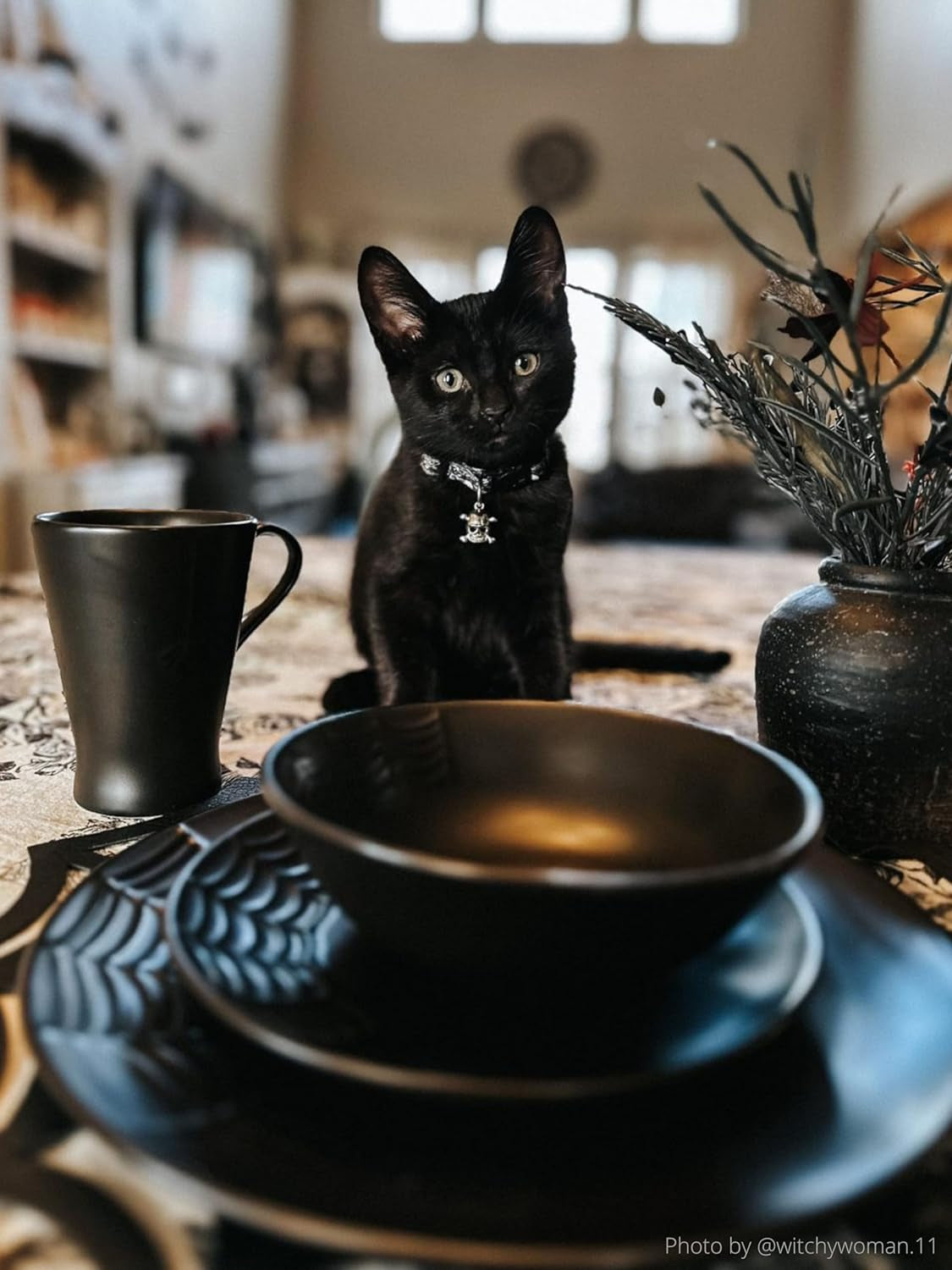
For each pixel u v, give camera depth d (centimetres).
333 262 659
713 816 38
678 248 630
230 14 520
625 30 624
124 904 38
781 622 54
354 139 648
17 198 308
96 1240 25
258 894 37
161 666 51
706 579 146
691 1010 31
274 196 619
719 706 79
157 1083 28
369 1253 22
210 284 497
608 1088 26
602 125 630
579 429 641
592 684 87
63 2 330
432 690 85
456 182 647
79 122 332
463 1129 27
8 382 304
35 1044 28
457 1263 22
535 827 41
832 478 51
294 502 529
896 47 495
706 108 621
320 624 108
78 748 53
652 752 41
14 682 80
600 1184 25
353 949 34
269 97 594
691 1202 24
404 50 637
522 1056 28
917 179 453
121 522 56
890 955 36
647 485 296
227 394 534
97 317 369
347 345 668
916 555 51
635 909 27
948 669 48
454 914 28
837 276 49
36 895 42
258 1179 24
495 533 81
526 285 87
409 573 83
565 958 28
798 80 612
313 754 37
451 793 41
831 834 52
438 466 83
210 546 50
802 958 32
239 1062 29
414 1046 29
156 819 52
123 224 388
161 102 430
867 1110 28
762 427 51
